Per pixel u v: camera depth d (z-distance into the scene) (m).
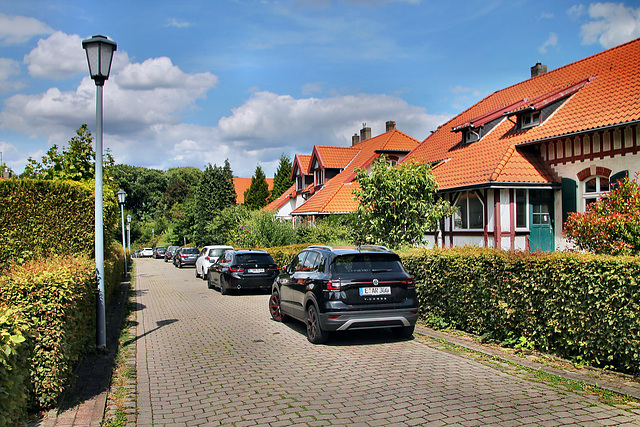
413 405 4.96
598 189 14.71
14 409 3.70
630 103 13.95
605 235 8.27
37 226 9.63
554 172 16.14
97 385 5.88
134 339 8.91
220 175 50.69
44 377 4.76
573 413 4.61
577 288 5.98
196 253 35.59
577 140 15.23
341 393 5.41
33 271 5.21
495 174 15.75
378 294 7.77
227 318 11.11
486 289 7.62
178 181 83.69
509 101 21.94
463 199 18.06
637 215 7.96
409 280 7.98
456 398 5.15
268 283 15.55
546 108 17.12
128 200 87.38
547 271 6.44
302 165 39.25
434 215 12.89
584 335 5.99
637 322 5.34
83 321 6.36
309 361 6.95
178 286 19.67
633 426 4.26
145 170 93.19
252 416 4.74
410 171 12.98
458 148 21.67
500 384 5.62
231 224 38.91
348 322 7.59
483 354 7.09
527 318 6.87
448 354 7.20
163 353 7.73
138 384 6.02
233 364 6.89
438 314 9.08
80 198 10.05
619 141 13.80
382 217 12.81
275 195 55.84
